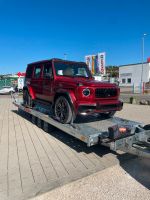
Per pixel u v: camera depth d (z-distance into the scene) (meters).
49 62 7.07
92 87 5.54
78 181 3.90
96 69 23.97
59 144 5.96
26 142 6.16
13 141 6.25
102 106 5.71
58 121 6.21
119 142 4.40
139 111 12.41
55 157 5.04
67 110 5.79
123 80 50.91
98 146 5.74
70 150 5.49
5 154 5.23
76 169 4.39
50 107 7.16
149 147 4.27
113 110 6.01
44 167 4.49
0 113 11.43
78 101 5.51
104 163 4.68
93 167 4.48
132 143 4.36
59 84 6.29
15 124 8.52
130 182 3.86
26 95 9.13
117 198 3.38
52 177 4.05
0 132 7.27
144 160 4.78
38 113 7.47
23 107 9.31
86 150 5.48
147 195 3.46
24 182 3.86
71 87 5.76
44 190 3.60
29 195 3.46
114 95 6.03
